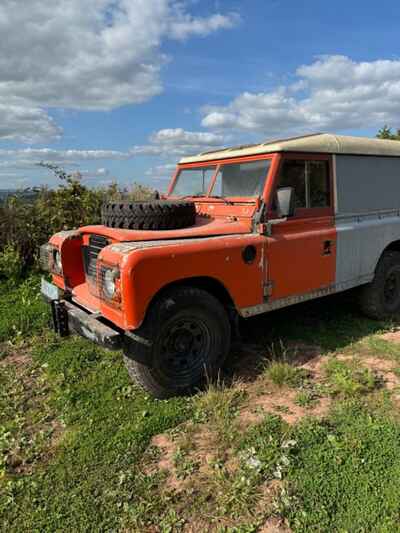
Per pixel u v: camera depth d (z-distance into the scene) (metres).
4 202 7.14
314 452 2.89
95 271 4.03
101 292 3.52
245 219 4.10
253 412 3.42
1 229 6.97
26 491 2.71
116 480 2.76
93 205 7.64
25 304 5.76
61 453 3.04
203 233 3.78
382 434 3.06
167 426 3.30
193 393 3.74
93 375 4.11
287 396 3.64
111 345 3.29
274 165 4.04
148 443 3.13
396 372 3.97
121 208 3.91
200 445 3.06
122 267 3.20
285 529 2.35
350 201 4.84
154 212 3.79
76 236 4.33
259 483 2.65
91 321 3.59
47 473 2.87
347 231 4.70
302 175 4.32
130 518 2.47
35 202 7.45
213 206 4.55
